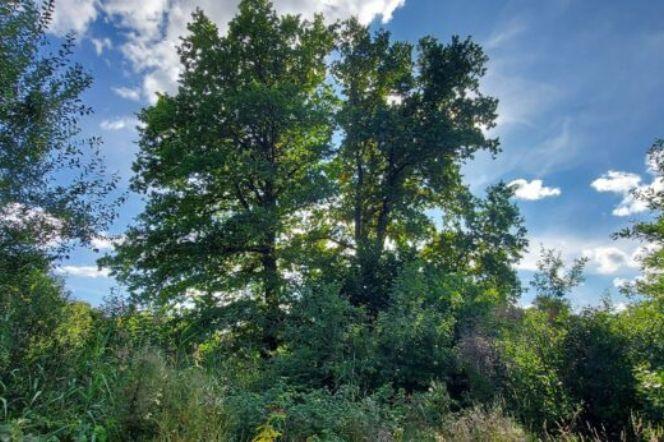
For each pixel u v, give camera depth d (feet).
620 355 28.25
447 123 63.93
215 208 64.95
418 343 38.75
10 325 17.97
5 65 21.53
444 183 69.62
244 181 60.85
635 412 26.20
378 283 50.08
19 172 22.18
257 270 63.57
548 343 32.17
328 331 38.06
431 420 26.96
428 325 39.86
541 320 35.24
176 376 20.98
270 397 25.02
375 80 74.08
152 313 28.91
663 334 27.37
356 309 40.91
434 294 50.44
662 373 22.77
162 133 63.46
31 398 16.89
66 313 21.75
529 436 23.43
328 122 63.77
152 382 18.75
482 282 68.74
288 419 22.29
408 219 67.77
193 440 17.29
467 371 36.81
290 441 21.08
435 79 67.67
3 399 14.87
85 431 15.83
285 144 65.31
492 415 23.40
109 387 18.56
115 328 23.54
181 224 56.75
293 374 35.68
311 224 70.49
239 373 35.24
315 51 69.46
